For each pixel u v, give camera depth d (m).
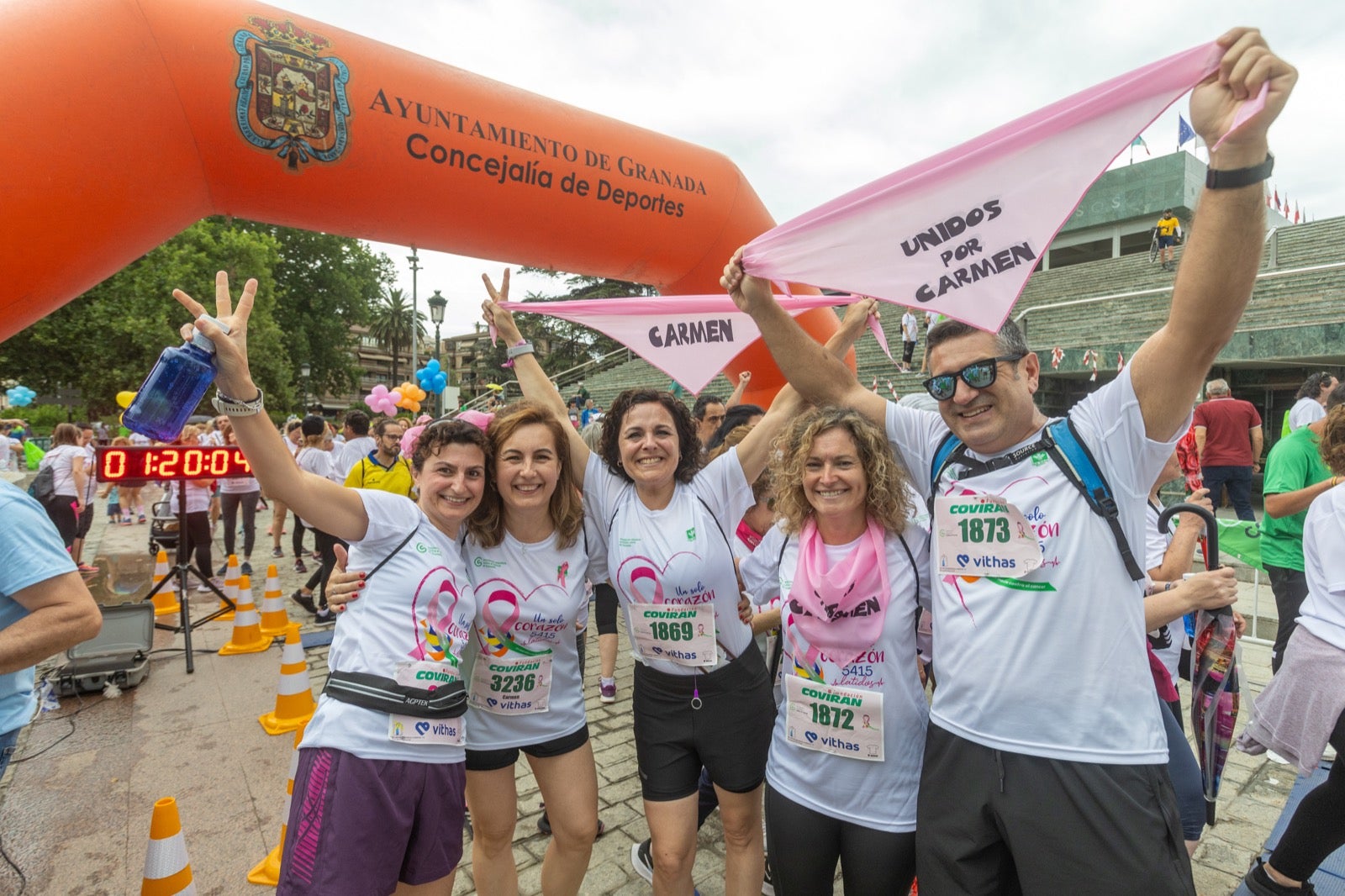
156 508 8.32
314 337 35.25
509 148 4.34
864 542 1.91
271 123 3.65
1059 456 1.62
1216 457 6.84
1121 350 9.94
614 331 3.08
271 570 5.82
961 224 1.77
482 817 2.24
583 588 2.33
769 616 2.47
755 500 2.97
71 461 7.87
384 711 1.84
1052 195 1.67
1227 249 1.39
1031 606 1.57
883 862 1.82
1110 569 1.56
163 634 5.81
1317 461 3.78
